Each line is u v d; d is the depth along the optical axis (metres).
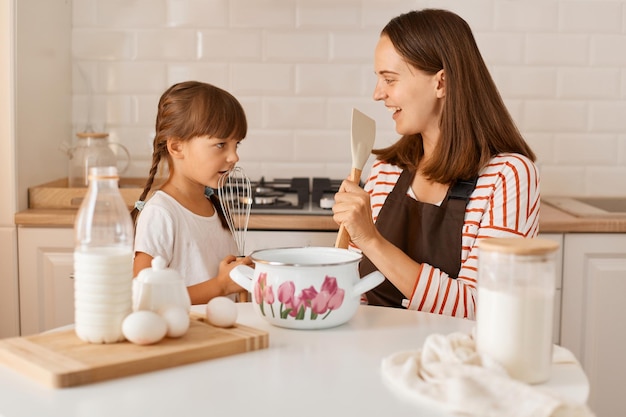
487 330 1.09
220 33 2.87
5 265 2.37
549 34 2.87
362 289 1.32
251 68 2.88
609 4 2.86
